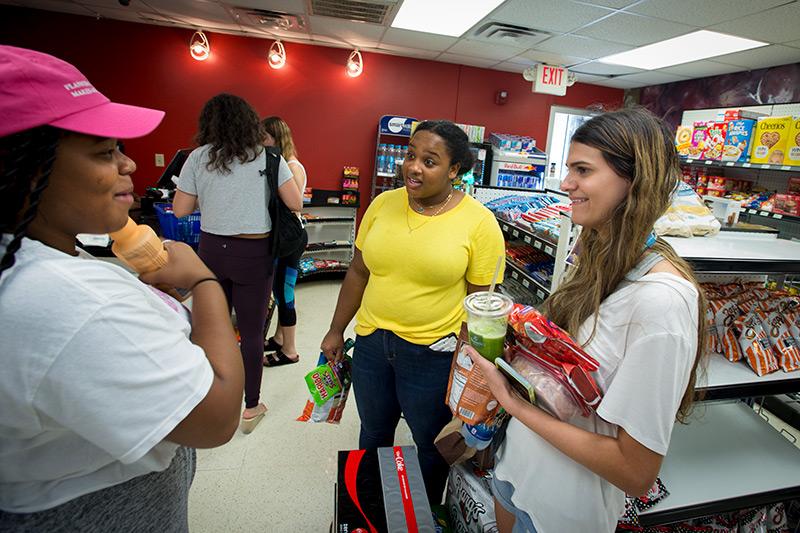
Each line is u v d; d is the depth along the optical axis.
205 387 0.59
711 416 1.76
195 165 2.06
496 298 0.96
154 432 0.53
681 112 5.65
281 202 2.22
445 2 3.49
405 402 1.52
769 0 2.91
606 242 0.88
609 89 6.32
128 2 3.80
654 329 0.76
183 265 0.79
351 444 2.30
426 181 1.35
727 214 2.11
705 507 1.34
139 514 0.70
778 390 1.46
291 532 1.76
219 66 5.01
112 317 0.49
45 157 0.48
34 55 0.49
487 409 1.01
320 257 5.34
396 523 1.16
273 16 4.14
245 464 2.10
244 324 2.24
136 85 4.89
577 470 0.92
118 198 0.59
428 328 1.44
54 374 0.47
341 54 5.25
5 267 0.44
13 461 0.53
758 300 1.68
